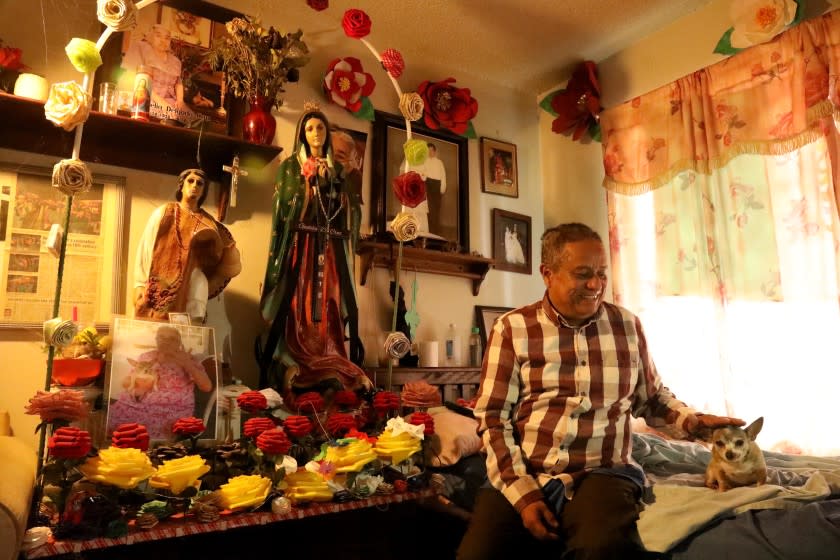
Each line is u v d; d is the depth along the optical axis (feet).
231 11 7.50
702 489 4.52
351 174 8.37
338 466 5.18
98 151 6.55
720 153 7.98
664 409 5.11
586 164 10.17
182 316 5.57
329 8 8.30
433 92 9.30
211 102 7.01
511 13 8.55
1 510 3.23
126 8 5.10
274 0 8.02
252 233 7.51
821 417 6.88
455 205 9.48
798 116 7.18
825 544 3.49
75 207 6.37
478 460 5.93
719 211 7.91
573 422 4.70
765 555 3.60
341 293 6.99
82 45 4.89
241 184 7.52
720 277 7.79
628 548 3.88
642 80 9.29
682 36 8.79
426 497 5.65
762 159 7.60
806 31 7.15
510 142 10.55
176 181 7.04
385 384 7.56
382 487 5.39
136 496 4.18
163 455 4.60
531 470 4.74
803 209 7.17
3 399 5.80
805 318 7.11
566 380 4.84
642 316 8.84
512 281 10.11
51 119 4.83
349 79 8.36
